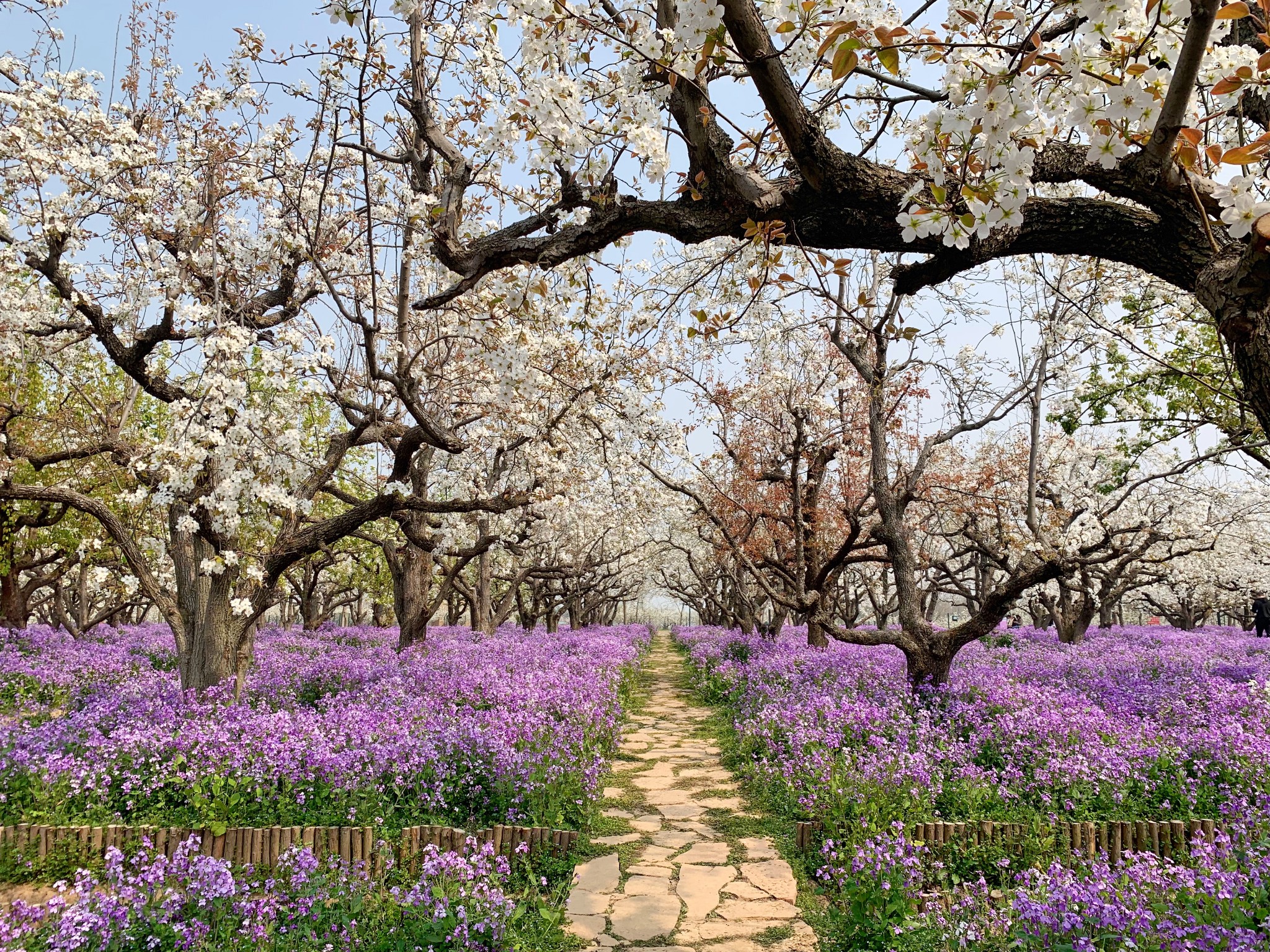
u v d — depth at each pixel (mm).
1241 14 2078
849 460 15961
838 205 3197
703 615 37094
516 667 13031
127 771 6621
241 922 4289
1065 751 7152
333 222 9008
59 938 3797
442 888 4441
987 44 2242
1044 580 8477
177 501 8648
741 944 4695
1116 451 12000
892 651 14898
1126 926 3701
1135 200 3033
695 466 13062
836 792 6266
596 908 5199
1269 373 2357
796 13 3021
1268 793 6156
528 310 4094
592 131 4105
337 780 6371
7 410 10688
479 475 13594
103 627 25828
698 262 8469
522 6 3352
